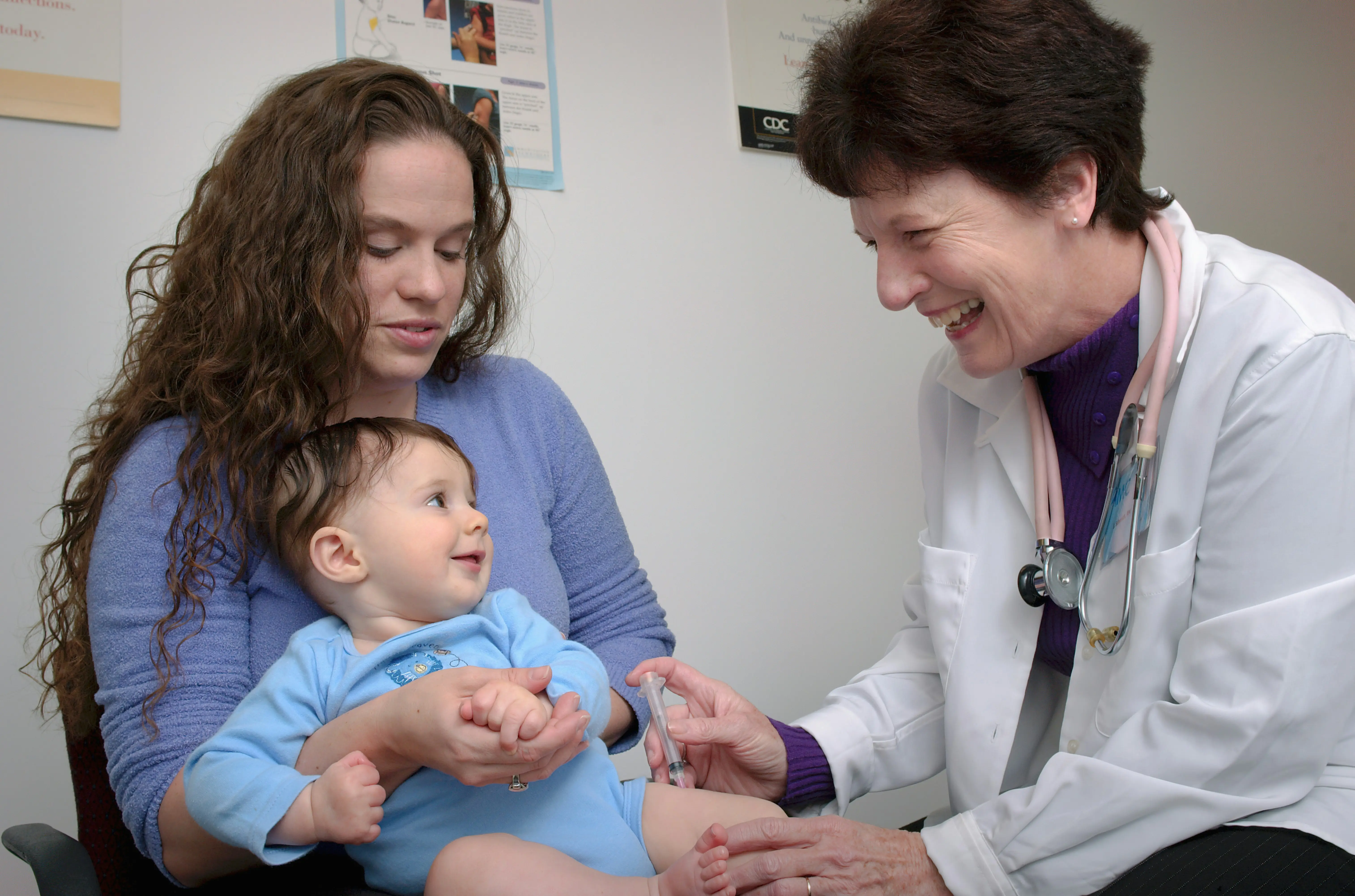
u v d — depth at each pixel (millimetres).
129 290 1220
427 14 1886
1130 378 1017
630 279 2070
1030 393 1104
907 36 899
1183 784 870
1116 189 950
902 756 1176
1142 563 956
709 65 2189
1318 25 2973
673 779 1032
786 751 1099
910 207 942
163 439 967
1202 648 894
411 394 1114
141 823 845
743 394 2189
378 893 854
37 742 1555
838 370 2311
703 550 2125
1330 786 876
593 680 904
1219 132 2787
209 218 1010
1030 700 1156
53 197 1604
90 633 919
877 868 908
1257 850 824
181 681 881
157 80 1675
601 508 1207
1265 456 892
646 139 2102
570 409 1222
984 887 898
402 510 933
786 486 2230
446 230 974
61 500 1555
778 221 2252
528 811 875
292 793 759
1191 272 969
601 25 2062
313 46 1794
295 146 947
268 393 952
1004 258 946
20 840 891
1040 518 1062
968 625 1121
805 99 1005
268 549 964
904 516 2381
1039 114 883
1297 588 867
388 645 887
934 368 1294
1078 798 886
